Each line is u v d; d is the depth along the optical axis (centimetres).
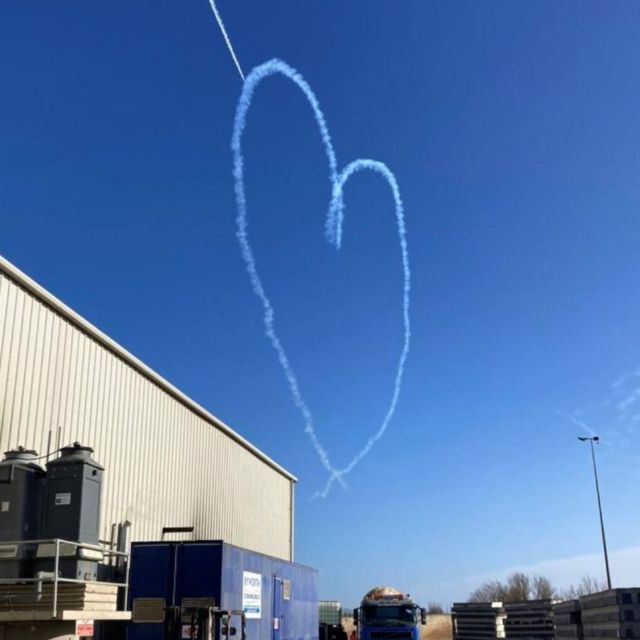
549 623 4234
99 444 2275
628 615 1791
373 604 3219
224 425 3422
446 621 9388
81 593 1309
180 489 2892
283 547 4441
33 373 1969
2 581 1287
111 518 2316
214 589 1781
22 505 1377
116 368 2417
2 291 1869
